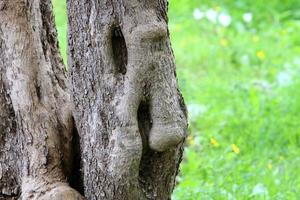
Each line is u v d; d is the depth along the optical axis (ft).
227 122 44.78
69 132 24.76
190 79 51.96
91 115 23.06
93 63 22.79
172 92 22.80
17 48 24.53
